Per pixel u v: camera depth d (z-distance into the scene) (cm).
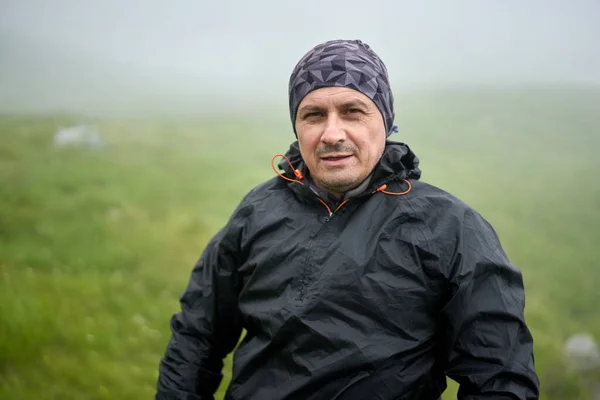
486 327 150
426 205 162
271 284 166
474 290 151
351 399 153
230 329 194
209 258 191
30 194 860
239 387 170
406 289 155
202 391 189
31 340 418
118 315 492
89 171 1062
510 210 948
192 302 192
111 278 571
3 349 403
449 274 154
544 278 689
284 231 170
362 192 166
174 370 187
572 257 745
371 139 166
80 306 498
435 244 156
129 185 982
